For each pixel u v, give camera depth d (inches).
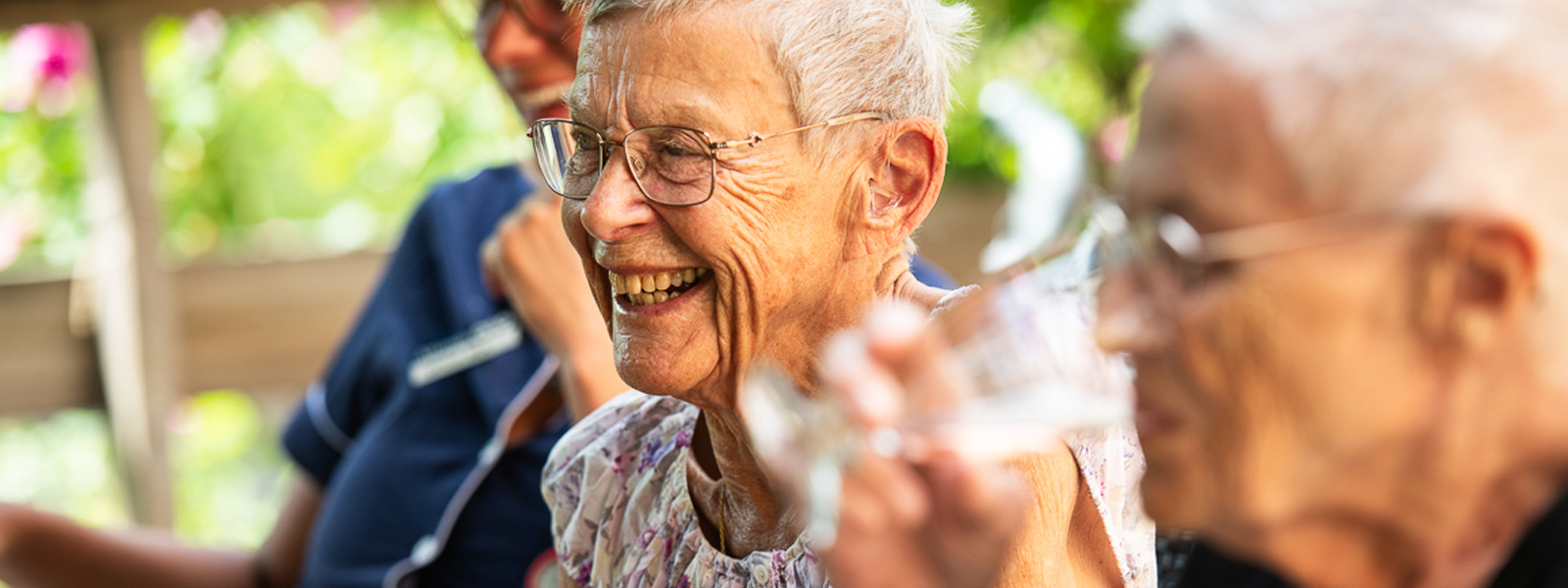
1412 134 30.6
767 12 50.0
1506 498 34.1
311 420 110.3
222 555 116.6
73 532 110.2
